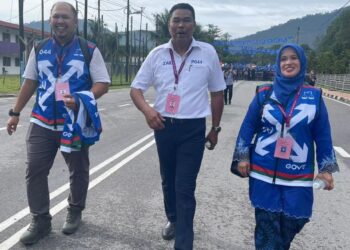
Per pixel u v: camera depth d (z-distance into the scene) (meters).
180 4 4.02
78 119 4.12
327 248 4.55
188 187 4.04
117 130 11.98
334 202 6.07
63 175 6.87
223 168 7.86
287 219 3.42
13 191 5.95
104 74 4.39
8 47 63.19
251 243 4.59
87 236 4.56
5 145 9.14
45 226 4.43
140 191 6.22
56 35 4.22
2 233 4.53
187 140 4.07
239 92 34.16
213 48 4.21
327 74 53.91
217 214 5.42
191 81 4.06
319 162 3.46
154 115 4.04
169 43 4.12
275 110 3.40
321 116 3.39
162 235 4.61
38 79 4.43
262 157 3.46
